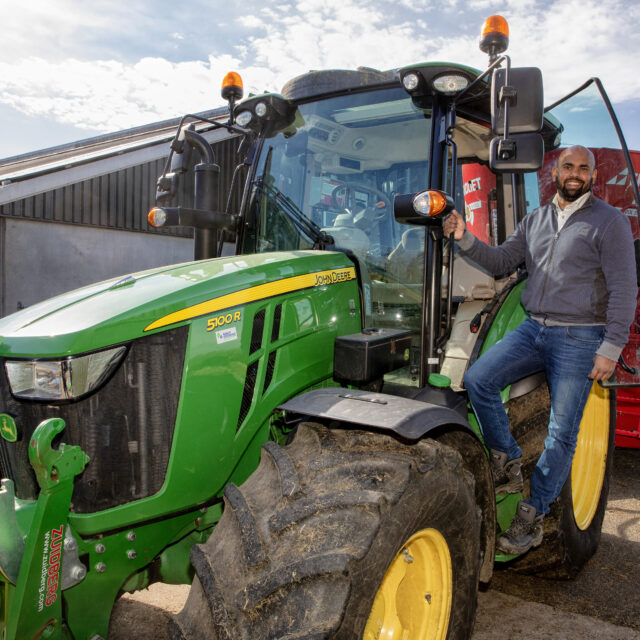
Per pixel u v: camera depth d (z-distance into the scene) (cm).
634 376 289
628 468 508
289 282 239
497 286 325
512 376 268
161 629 267
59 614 172
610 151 277
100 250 1141
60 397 184
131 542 198
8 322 210
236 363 213
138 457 194
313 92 314
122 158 1116
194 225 304
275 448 200
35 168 1060
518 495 282
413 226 286
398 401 208
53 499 167
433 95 282
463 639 214
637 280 265
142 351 195
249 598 164
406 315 287
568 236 261
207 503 213
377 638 199
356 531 171
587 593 306
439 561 208
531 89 237
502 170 248
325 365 253
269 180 326
